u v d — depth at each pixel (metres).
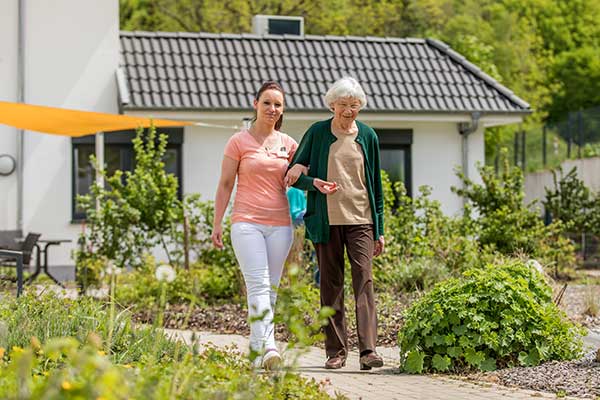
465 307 8.17
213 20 38.56
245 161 7.96
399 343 8.39
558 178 25.77
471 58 36.47
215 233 8.05
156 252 18.75
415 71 21.94
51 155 19.39
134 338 7.67
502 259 13.71
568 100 47.69
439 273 13.20
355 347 9.69
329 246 8.40
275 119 8.05
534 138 28.08
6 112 14.18
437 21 42.84
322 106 20.08
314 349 9.62
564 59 47.59
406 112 20.34
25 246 15.90
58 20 19.73
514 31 45.31
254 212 7.90
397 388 7.30
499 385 7.48
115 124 15.12
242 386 5.21
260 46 22.12
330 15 39.69
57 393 3.59
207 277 14.06
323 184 8.09
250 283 7.79
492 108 20.73
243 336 10.77
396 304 11.57
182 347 7.59
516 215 16.42
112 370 3.82
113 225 15.17
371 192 8.44
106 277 14.59
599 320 11.39
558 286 12.70
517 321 8.09
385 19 41.81
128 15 39.25
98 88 19.89
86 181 19.55
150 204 15.38
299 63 21.67
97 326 7.79
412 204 15.58
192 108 19.31
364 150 8.41
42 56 19.67
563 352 8.21
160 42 21.59
